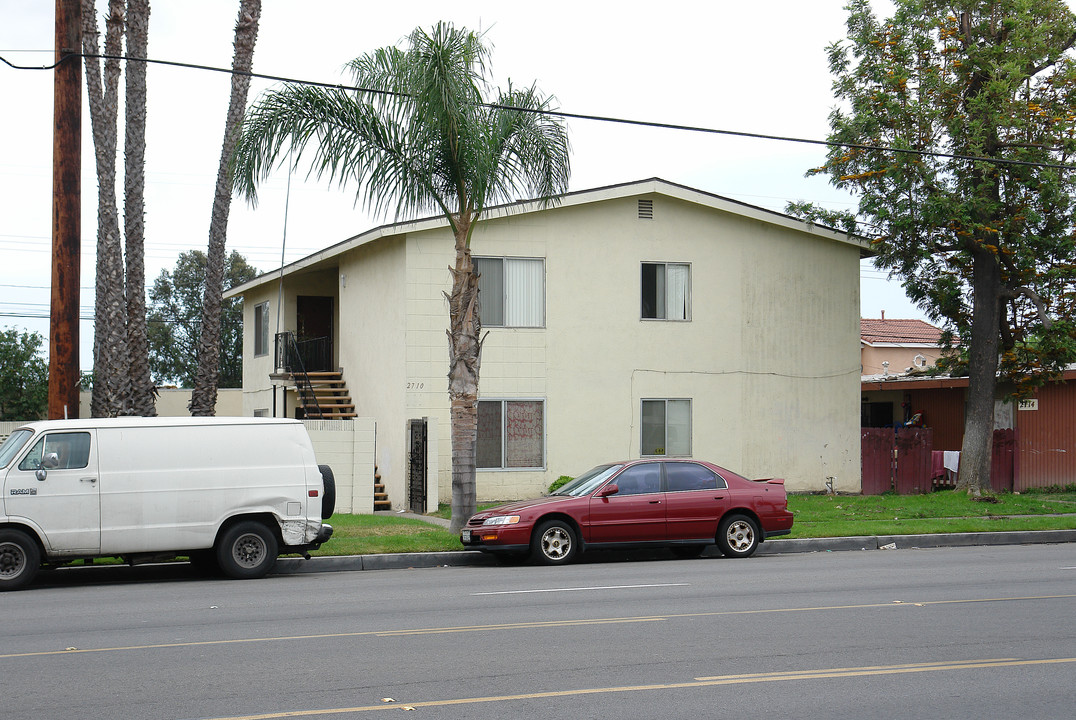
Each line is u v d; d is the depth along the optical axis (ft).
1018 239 76.07
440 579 45.85
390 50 56.03
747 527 54.39
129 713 22.26
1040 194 74.95
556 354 78.95
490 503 76.43
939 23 75.92
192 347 193.16
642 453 80.94
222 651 28.78
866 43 77.97
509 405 77.82
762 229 84.69
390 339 78.74
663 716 21.99
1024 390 83.71
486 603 37.78
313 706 22.75
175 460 45.98
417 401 75.36
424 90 54.65
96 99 69.15
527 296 78.59
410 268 75.61
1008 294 80.02
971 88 77.05
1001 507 75.97
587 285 79.97
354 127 56.29
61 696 23.73
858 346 87.10
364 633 31.50
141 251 69.77
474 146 56.18
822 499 81.46
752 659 27.66
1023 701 23.45
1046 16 76.69
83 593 42.14
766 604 37.17
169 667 26.73
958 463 91.56
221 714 22.13
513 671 26.20
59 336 51.31
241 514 47.26
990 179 75.00
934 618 34.06
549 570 49.16
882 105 77.10
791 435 84.89
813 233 85.25
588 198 79.00
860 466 86.89
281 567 50.21
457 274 58.49
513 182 59.41
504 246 77.97
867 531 62.28
